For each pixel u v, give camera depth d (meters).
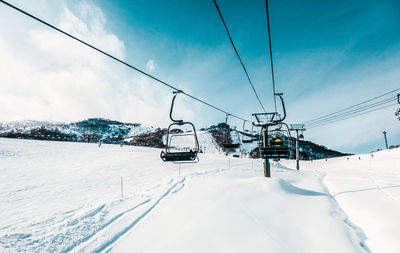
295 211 8.81
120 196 12.31
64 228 7.56
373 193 11.65
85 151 39.81
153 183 16.31
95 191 14.17
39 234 7.07
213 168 24.88
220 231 7.12
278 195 10.65
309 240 6.53
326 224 7.48
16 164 24.47
